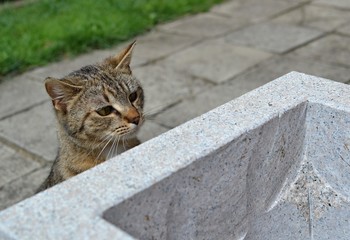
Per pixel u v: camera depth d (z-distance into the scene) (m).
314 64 5.79
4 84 5.74
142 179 1.96
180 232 2.14
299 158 2.55
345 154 2.44
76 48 6.34
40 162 4.49
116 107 3.19
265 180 2.41
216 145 2.13
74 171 3.22
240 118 2.30
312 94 2.49
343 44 6.20
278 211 2.50
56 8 7.37
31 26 6.84
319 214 2.53
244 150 2.25
